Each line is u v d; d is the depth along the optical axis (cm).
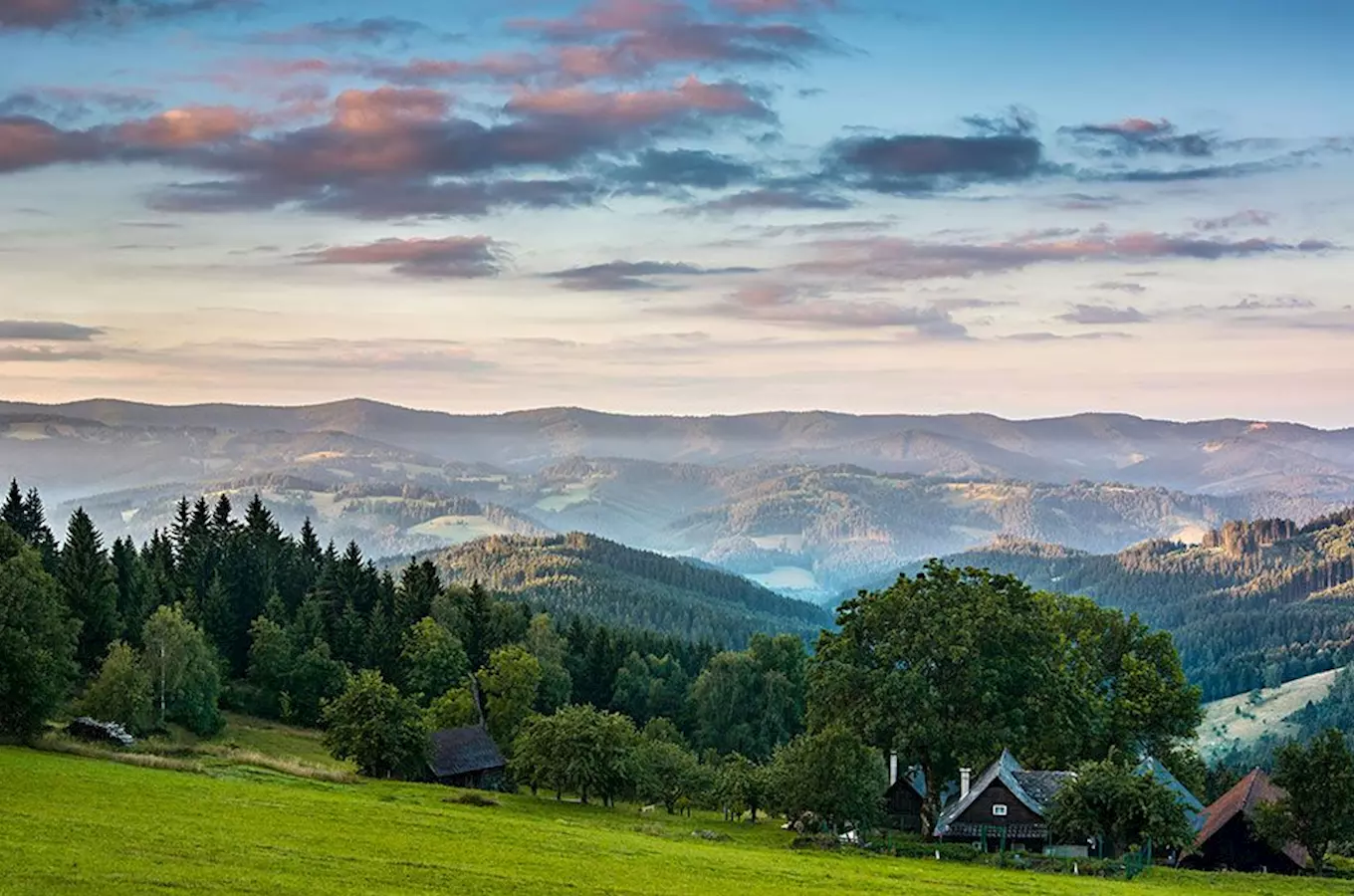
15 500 19112
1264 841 9912
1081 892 7406
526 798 11550
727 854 7900
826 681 11006
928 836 10662
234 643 17688
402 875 5847
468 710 15350
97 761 9306
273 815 7338
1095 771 9700
